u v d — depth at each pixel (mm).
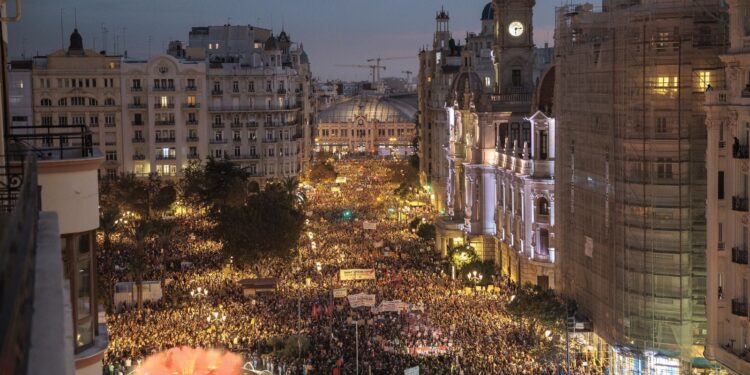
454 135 168625
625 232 81062
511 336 96875
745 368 61594
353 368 85375
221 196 172875
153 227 129375
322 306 111875
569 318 92812
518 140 148750
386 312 108125
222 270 137375
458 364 84062
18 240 7988
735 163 63406
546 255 124188
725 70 73938
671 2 77562
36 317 8664
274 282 118125
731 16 63125
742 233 63594
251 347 94688
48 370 7629
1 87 23594
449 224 155000
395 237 173875
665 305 79000
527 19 152375
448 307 110812
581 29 100125
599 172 90312
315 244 158500
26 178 11484
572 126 101188
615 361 84812
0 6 25438
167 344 94188
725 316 65938
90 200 24156
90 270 24547
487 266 129625
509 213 138000
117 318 105625
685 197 78062
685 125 77688
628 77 79938
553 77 124875
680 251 78125
